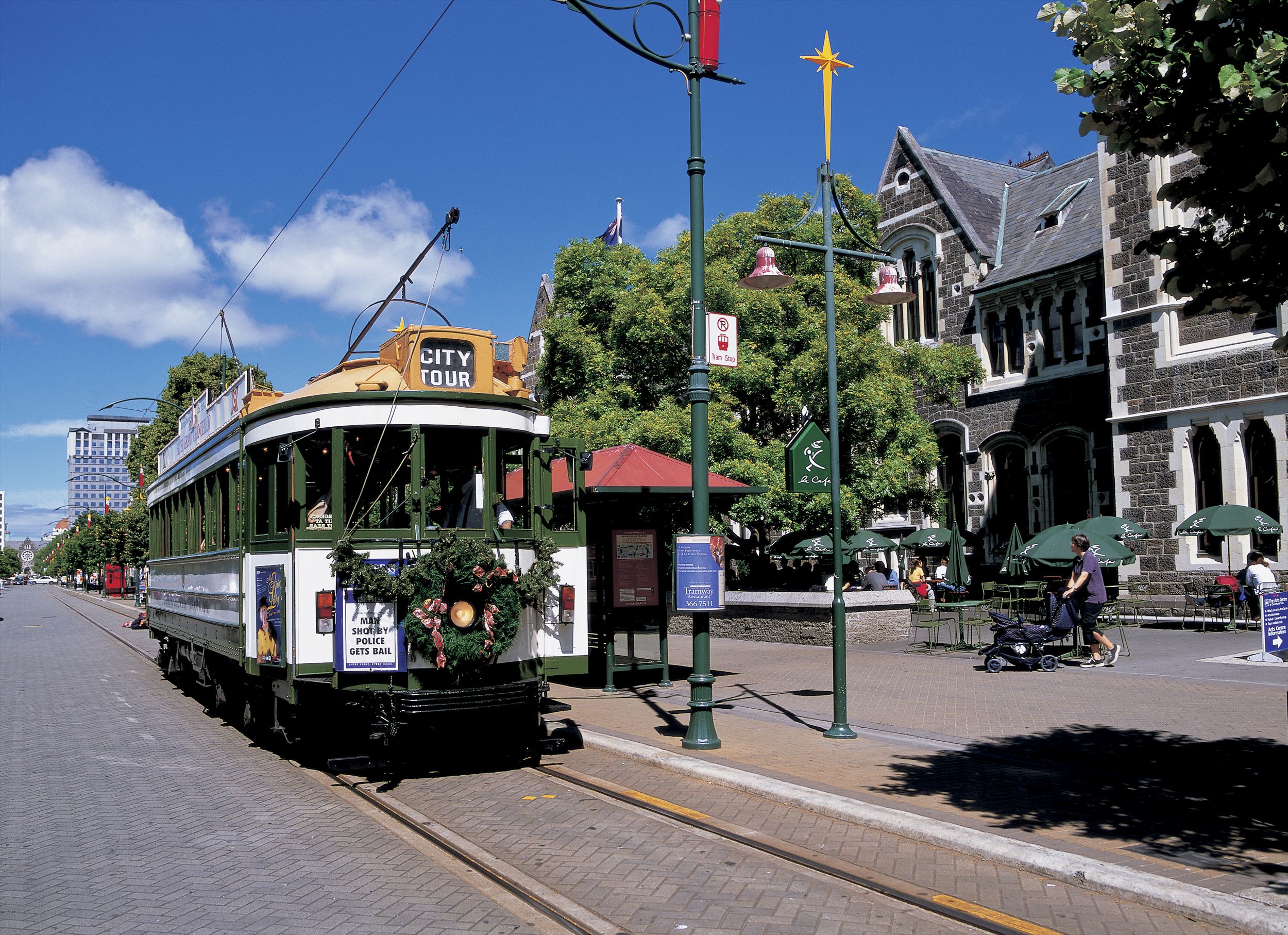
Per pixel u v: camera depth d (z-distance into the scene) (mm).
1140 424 21531
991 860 6043
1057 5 5734
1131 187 21688
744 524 22703
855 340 20750
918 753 9070
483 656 8656
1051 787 7621
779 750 9391
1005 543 26297
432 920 5328
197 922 5336
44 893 5871
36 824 7598
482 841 6875
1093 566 14289
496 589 8812
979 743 9328
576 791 8367
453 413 9125
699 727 9625
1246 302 5973
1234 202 5648
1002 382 26375
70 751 10914
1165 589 20922
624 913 5371
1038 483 25422
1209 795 7281
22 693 16766
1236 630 18406
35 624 41812
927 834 6469
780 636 19750
